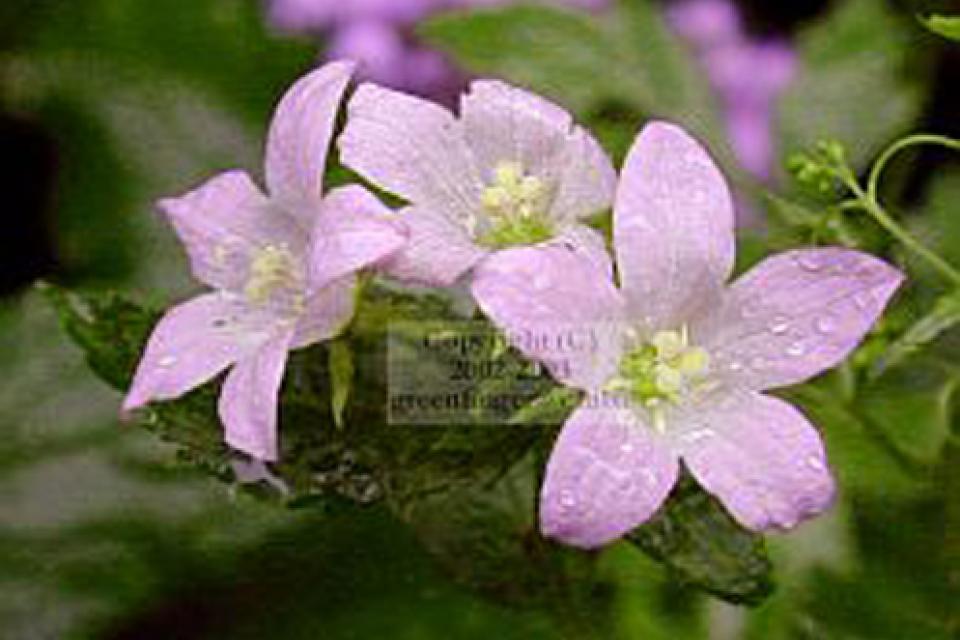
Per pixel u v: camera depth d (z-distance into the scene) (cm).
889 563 30
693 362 28
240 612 34
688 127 32
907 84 32
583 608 28
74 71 39
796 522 27
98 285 37
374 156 28
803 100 32
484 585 28
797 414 27
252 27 39
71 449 35
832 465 30
